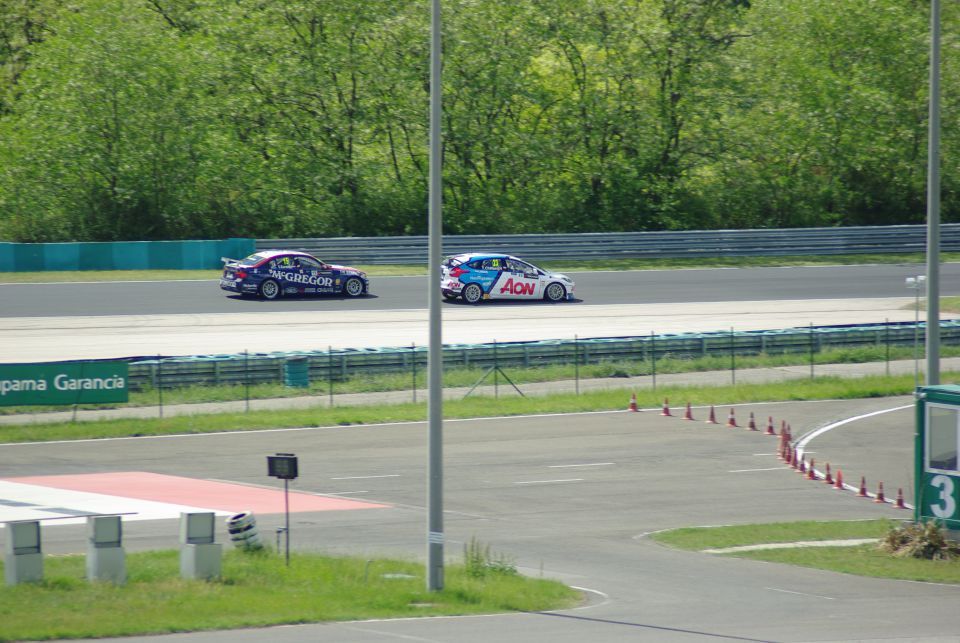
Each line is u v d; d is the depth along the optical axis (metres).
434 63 36.59
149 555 41.00
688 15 165.50
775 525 50.94
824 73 169.00
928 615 35.12
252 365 82.50
